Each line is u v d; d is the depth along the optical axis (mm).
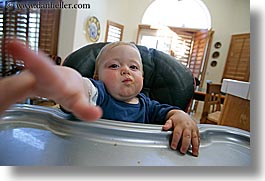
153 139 371
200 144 389
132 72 537
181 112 443
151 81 719
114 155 322
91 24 3441
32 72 175
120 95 521
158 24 4242
